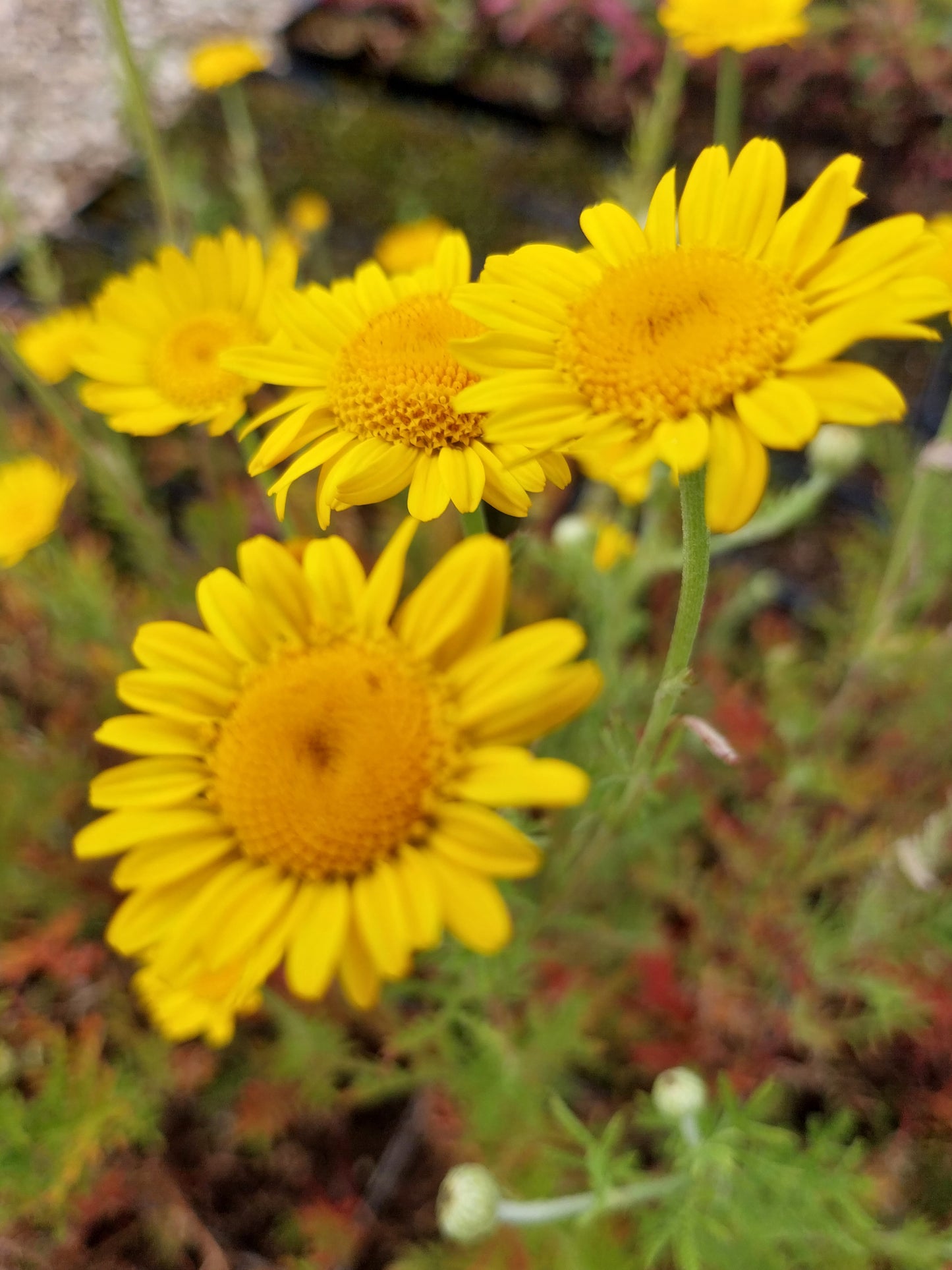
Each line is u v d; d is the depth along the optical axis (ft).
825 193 0.25
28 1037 0.55
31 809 0.58
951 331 0.83
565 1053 0.49
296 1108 0.52
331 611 0.28
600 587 0.55
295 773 0.26
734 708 0.58
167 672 0.28
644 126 0.65
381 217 1.02
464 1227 0.38
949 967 0.49
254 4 1.22
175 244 0.61
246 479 0.78
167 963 0.26
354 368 0.30
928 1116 0.49
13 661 0.68
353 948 0.26
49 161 1.06
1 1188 0.45
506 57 1.12
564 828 0.46
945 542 0.54
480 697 0.26
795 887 0.52
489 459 0.29
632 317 0.25
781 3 0.50
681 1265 0.38
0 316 0.77
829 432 0.50
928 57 0.98
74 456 0.71
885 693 0.63
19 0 1.26
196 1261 0.54
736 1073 0.51
